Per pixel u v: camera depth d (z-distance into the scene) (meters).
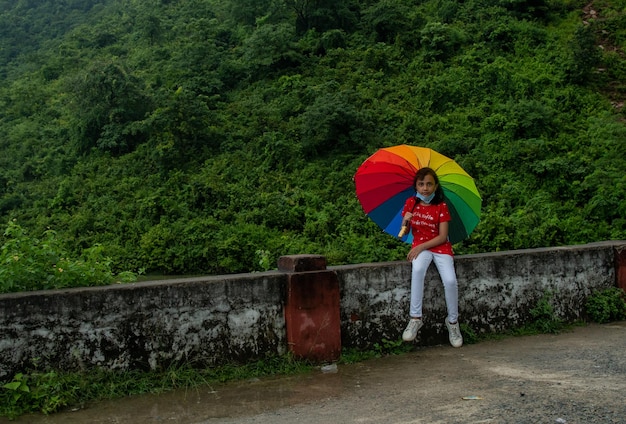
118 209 16.50
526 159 15.39
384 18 22.41
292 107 19.39
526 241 11.68
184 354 4.11
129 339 3.96
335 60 21.73
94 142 20.50
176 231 14.47
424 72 20.23
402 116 18.08
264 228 14.30
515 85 18.67
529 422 3.15
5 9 40.38
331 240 13.48
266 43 22.30
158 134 18.75
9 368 3.66
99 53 29.34
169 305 4.08
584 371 4.14
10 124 24.47
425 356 4.71
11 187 20.11
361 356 4.64
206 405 3.65
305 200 15.20
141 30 30.14
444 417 3.28
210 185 16.00
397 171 4.93
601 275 5.91
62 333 3.80
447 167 4.91
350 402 3.62
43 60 31.00
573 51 19.38
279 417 3.40
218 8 30.30
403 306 4.91
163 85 22.53
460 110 18.16
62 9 39.22
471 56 20.25
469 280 5.21
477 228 11.95
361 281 4.75
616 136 15.75
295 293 4.37
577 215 13.61
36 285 4.07
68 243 15.39
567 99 18.05
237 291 4.29
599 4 23.50
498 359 4.54
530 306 5.48
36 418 3.49
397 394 3.74
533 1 23.02
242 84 22.17
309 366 4.39
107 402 3.73
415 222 4.87
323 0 23.72
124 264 13.96
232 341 4.25
